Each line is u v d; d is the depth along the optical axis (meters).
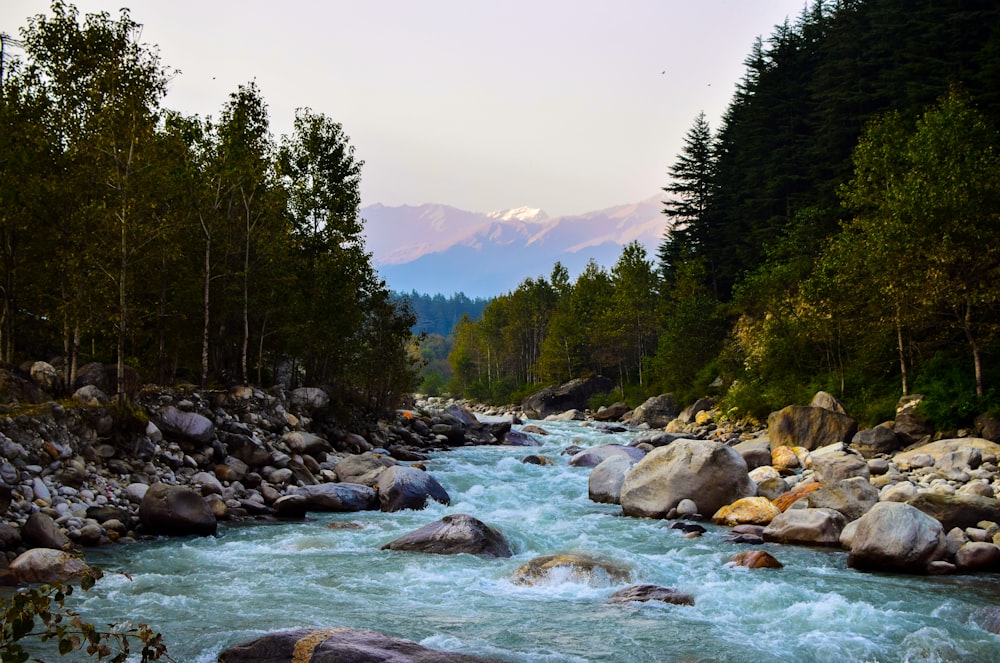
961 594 12.30
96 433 19.39
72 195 23.97
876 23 55.75
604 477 22.81
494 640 9.70
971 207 28.81
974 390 28.77
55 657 8.76
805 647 9.62
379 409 39.53
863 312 34.69
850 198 36.97
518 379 105.25
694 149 75.44
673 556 15.10
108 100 23.28
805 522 16.64
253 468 22.84
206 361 28.62
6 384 20.00
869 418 32.00
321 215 40.47
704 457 20.02
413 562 14.37
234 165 31.61
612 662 8.93
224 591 12.10
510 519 19.53
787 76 68.00
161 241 26.50
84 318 23.89
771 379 42.53
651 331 75.19
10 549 13.80
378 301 39.91
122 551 14.85
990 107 40.94
